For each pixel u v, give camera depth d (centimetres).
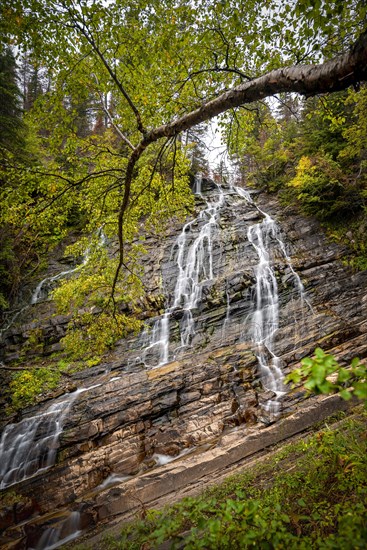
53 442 954
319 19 327
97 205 683
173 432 930
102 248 765
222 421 936
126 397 1038
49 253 1780
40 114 543
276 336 1278
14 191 538
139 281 801
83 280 759
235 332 1347
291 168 2133
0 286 1559
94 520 693
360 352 1052
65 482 832
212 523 235
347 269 1511
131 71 516
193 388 1050
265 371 1107
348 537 220
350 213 1731
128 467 855
